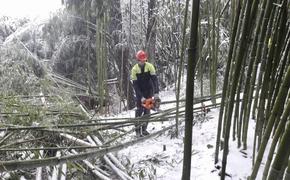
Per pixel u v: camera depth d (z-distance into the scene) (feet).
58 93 28.17
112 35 36.27
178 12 33.88
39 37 36.83
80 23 35.55
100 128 18.22
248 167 13.85
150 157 16.78
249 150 14.85
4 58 32.07
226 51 30.14
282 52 12.45
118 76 35.63
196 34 8.79
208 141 16.87
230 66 14.07
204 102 23.29
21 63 31.14
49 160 12.75
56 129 16.35
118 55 35.68
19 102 20.17
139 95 21.22
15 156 15.23
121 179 14.20
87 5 34.24
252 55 13.56
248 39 13.38
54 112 19.30
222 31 30.40
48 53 37.09
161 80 36.96
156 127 21.20
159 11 35.01
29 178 14.35
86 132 17.52
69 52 35.55
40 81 28.96
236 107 14.88
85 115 21.03
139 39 36.40
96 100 33.71
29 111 18.44
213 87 21.18
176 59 33.60
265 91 12.71
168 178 14.84
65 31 35.96
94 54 35.86
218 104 20.89
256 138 13.97
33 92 27.96
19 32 36.70
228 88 14.19
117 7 36.83
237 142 15.35
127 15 36.73
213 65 20.86
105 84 30.78
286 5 11.01
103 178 13.88
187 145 9.34
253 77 13.82
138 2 36.81
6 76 28.43
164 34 36.04
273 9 12.28
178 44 33.37
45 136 16.22
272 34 12.05
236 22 13.00
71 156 13.43
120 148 15.71
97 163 15.85
